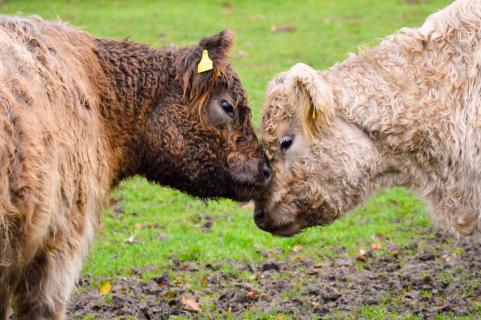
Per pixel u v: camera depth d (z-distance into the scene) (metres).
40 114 9.80
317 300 14.38
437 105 12.26
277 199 12.71
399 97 12.41
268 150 12.69
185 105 12.04
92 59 11.74
